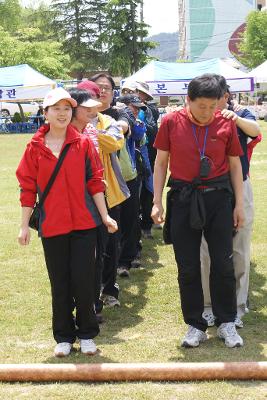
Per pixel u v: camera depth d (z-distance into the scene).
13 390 3.97
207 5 99.75
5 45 42.81
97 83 5.70
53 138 4.37
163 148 4.64
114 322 5.32
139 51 59.88
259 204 10.55
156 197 4.73
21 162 4.40
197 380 4.02
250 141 5.02
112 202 5.38
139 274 6.82
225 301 4.68
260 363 4.03
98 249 5.07
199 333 4.68
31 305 5.81
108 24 59.00
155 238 8.52
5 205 11.18
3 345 4.81
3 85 25.78
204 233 4.62
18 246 8.15
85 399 3.81
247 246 5.13
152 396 3.82
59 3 61.34
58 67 44.22
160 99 24.44
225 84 4.68
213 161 4.46
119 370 4.04
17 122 36.38
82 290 4.42
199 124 4.48
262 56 59.03
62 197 4.31
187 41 101.25
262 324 5.16
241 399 3.77
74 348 4.68
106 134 5.23
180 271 4.61
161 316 5.46
